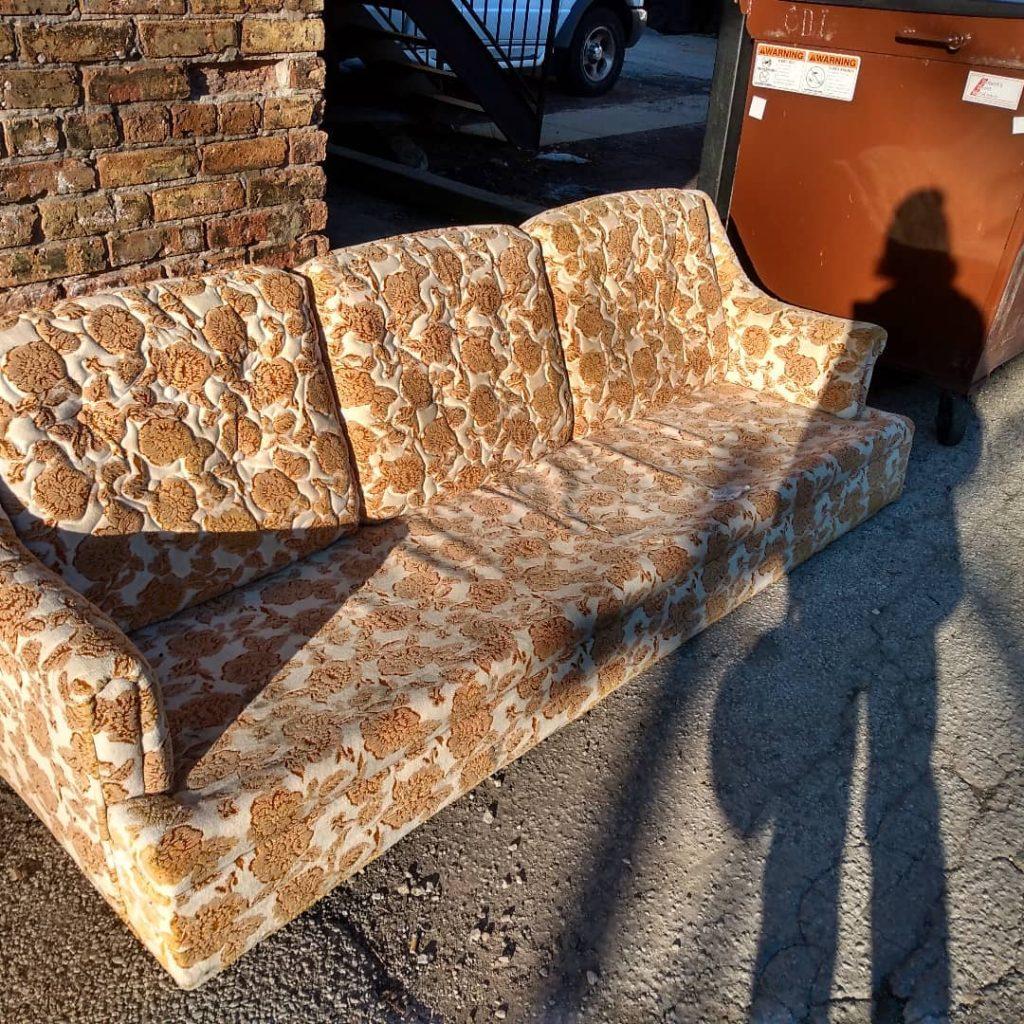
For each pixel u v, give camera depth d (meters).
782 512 2.79
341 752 1.78
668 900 2.09
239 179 2.89
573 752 2.43
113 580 2.00
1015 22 3.20
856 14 3.56
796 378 3.39
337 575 2.33
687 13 14.81
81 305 2.03
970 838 2.29
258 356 2.24
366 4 7.08
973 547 3.38
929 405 4.35
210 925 1.67
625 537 2.52
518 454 2.83
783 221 4.09
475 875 2.11
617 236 3.14
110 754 1.56
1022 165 3.34
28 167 2.45
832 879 2.16
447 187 6.28
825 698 2.67
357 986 1.86
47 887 2.00
